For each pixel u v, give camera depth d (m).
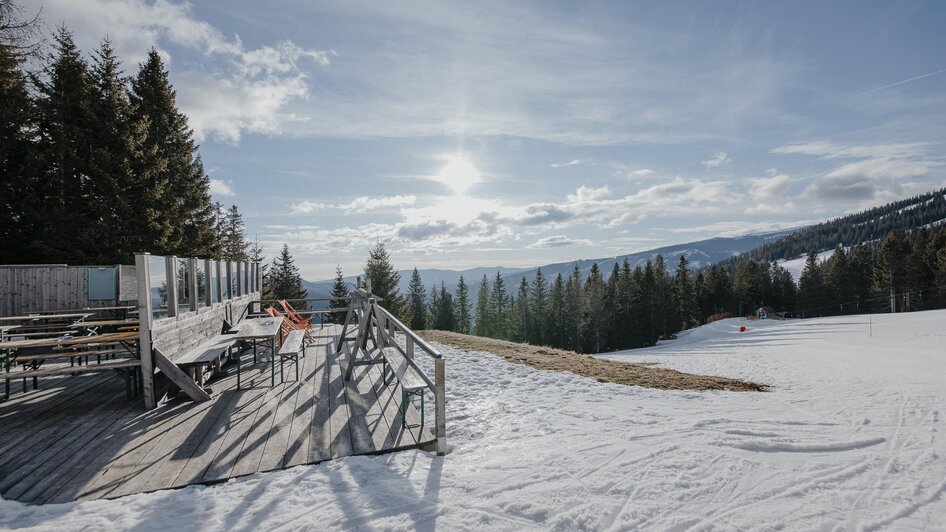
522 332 60.91
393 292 42.28
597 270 63.78
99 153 17.17
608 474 4.29
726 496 3.99
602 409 7.01
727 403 8.25
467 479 3.99
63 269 11.43
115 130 17.77
